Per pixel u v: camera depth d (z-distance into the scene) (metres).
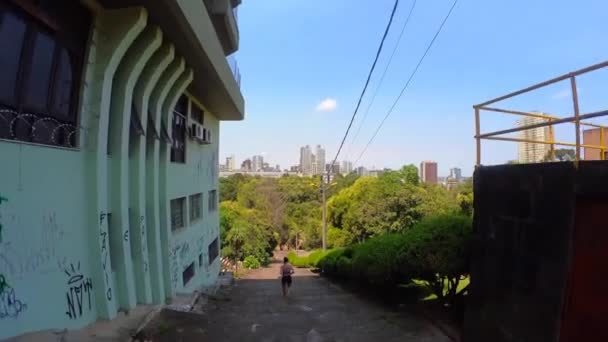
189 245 14.59
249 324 9.28
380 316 10.38
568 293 4.81
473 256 7.29
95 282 7.34
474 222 7.31
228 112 18.97
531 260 5.52
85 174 7.23
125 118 8.46
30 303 5.66
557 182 5.08
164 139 11.23
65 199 6.59
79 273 6.91
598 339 4.62
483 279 6.88
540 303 5.26
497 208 6.48
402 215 35.47
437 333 8.50
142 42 8.35
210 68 11.67
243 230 37.38
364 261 13.01
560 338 4.85
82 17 7.12
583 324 4.71
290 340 8.05
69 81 6.87
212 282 19.39
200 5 9.39
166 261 11.23
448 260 8.73
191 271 15.03
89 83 7.29
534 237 5.48
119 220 8.37
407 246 9.60
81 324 6.87
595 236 4.68
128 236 8.73
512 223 6.04
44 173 6.05
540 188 5.39
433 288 10.02
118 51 7.53
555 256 5.03
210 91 14.52
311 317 10.39
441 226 9.43
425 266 9.05
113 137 8.39
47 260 6.07
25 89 5.74
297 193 69.19
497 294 6.38
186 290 13.95
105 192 7.60
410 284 13.10
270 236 45.47
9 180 5.31
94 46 7.36
